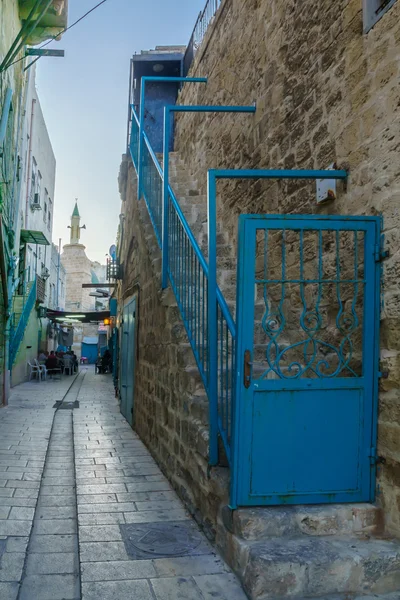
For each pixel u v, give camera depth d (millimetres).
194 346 4066
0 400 10234
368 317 2982
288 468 2947
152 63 12664
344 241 3377
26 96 12742
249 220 2949
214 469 3340
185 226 4578
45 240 15320
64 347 32500
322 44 3842
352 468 3000
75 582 2771
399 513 2777
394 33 2914
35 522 3732
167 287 5355
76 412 9844
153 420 5848
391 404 2863
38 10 9828
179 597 2578
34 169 17531
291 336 4203
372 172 3098
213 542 3250
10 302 10617
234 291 5469
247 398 2904
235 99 6137
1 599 2557
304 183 4078
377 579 2619
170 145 11031
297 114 4262
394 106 2893
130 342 8406
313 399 2965
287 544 2730
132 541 3328
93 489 4512
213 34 7266
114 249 17969
